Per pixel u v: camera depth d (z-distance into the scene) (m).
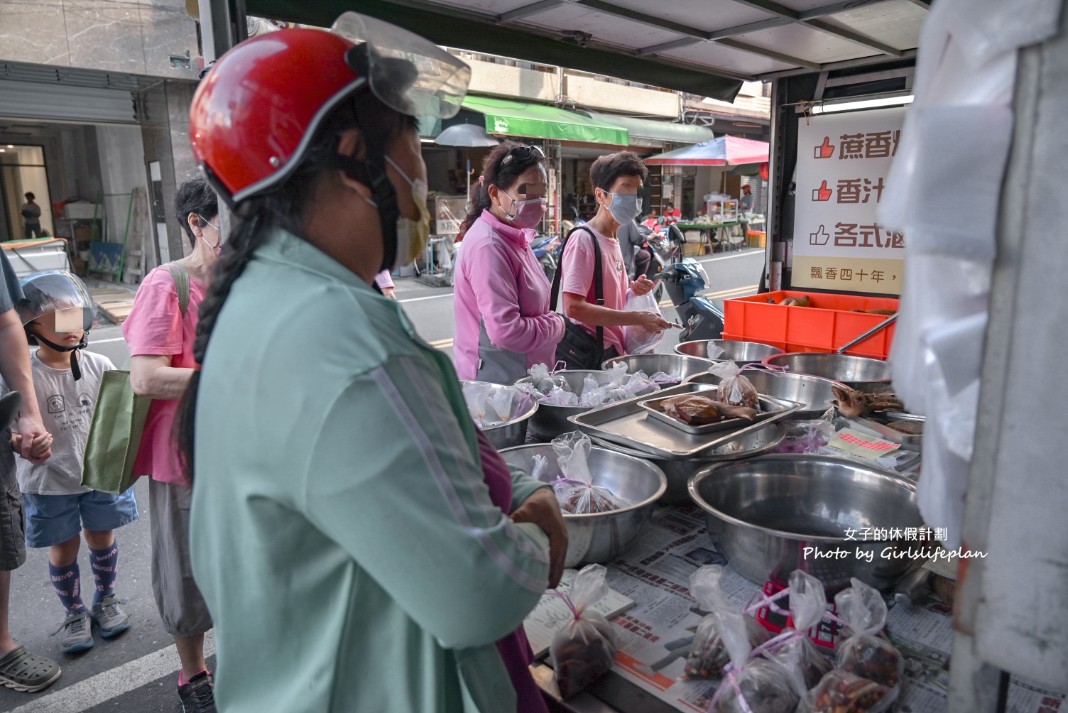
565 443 1.62
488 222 2.44
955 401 0.59
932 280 0.59
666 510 1.59
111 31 8.83
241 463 0.70
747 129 19.94
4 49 8.20
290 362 0.66
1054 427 0.54
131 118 10.29
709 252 17.14
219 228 1.81
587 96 13.73
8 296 2.10
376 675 0.75
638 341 3.06
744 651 0.98
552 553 0.92
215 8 1.68
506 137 12.75
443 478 0.67
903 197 0.58
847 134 2.80
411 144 0.81
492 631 0.70
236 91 0.72
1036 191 0.52
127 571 3.03
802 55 2.61
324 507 0.65
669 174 17.33
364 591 0.73
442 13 2.06
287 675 0.76
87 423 2.47
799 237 3.03
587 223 2.87
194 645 2.04
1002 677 0.61
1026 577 0.57
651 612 1.19
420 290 11.05
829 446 1.70
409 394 0.67
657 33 2.27
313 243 0.76
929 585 1.21
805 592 1.04
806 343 2.71
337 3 1.91
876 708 0.91
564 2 1.96
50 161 13.23
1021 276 0.53
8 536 2.16
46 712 2.21
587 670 1.03
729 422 1.70
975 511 0.59
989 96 0.54
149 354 1.76
